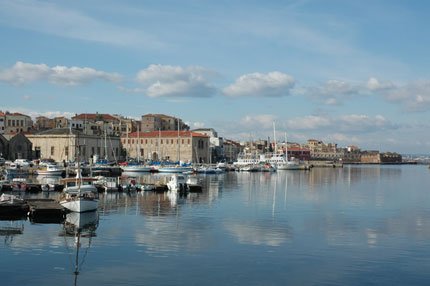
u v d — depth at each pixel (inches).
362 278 1144.8
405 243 1519.4
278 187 3853.3
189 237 1577.3
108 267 1213.7
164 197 2878.9
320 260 1300.4
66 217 1978.3
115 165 6402.6
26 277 1131.3
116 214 2086.6
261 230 1720.0
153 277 1136.2
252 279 1130.0
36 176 4950.8
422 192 3484.3
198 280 1117.1
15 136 6619.1
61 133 6924.2
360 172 7642.7
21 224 1803.6
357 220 1987.0
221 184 4185.5
